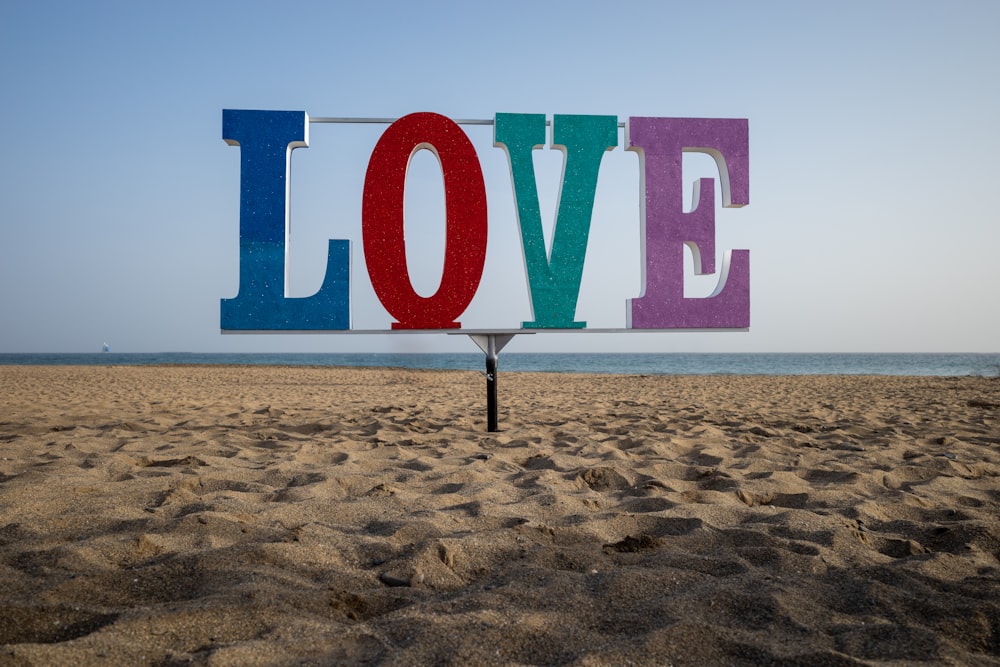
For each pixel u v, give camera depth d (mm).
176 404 7910
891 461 4199
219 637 1546
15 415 6270
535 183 5043
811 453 4531
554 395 10430
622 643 1553
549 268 5055
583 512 2908
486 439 4957
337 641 1525
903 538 2492
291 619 1644
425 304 4926
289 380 15367
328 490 3148
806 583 1996
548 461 4035
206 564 1995
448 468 3773
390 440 4926
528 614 1688
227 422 5953
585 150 5078
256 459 4051
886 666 1452
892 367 42719
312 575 2004
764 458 4340
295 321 4887
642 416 6859
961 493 3385
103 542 2182
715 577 2039
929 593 1924
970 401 8453
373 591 1883
